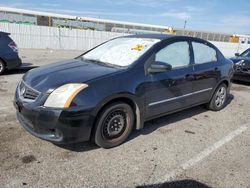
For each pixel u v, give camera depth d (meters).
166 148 3.58
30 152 3.24
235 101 6.39
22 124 3.36
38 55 14.73
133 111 3.64
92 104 3.06
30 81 3.33
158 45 3.97
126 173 2.92
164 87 3.92
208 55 4.99
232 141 3.94
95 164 3.07
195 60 4.62
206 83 4.85
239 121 4.88
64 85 3.05
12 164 2.95
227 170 3.09
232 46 30.08
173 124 4.51
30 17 21.61
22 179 2.70
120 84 3.32
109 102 3.28
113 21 26.39
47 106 2.96
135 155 3.34
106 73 3.38
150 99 3.76
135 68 3.59
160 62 3.75
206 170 3.07
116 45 4.39
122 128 3.55
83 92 3.03
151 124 4.43
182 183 2.79
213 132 4.26
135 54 3.84
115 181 2.77
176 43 4.28
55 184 2.66
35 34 19.33
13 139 3.53
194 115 5.08
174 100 4.19
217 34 32.81
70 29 20.89
